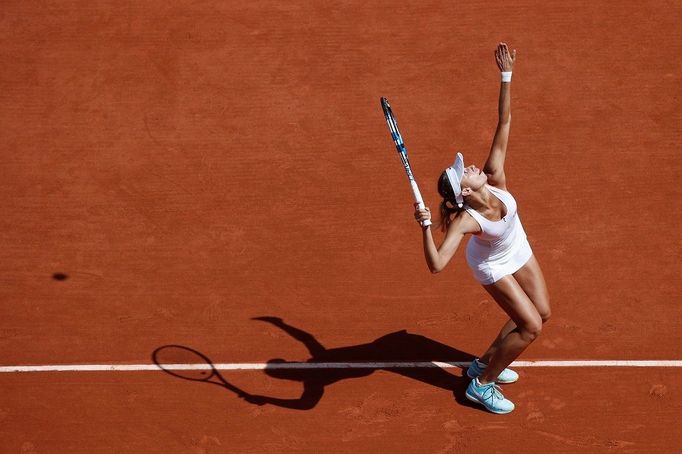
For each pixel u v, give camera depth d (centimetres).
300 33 3878
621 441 2352
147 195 3250
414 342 2670
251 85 3669
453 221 2186
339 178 3250
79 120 3572
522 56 3666
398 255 2958
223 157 3375
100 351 2716
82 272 2983
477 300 2784
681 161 3200
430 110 3484
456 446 2370
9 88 3725
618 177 3159
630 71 3566
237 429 2461
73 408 2552
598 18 3806
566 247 2930
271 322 2767
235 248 3023
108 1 4084
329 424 2456
